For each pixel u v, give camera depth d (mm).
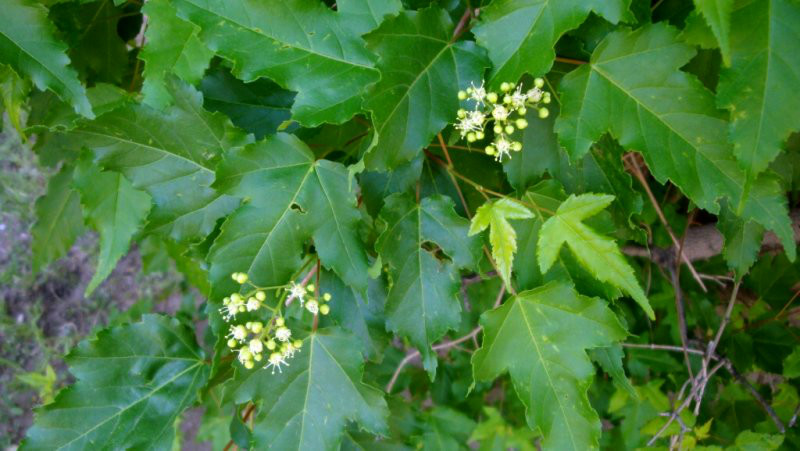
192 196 226
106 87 271
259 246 207
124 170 220
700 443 338
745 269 233
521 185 221
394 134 188
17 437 743
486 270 297
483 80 193
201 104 217
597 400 421
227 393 222
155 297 700
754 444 294
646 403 350
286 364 226
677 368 373
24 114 465
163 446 247
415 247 221
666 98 194
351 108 200
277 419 229
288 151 213
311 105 200
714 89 219
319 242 210
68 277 788
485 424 404
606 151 219
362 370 231
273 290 222
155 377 251
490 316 223
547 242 204
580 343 218
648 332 392
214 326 211
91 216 268
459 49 199
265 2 199
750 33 168
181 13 194
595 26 205
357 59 204
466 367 451
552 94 219
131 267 791
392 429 294
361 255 211
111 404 244
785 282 350
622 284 194
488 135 238
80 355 242
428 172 240
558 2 189
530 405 222
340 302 246
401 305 222
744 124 169
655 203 312
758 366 356
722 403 363
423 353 222
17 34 211
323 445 229
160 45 219
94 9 280
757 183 190
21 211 776
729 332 364
